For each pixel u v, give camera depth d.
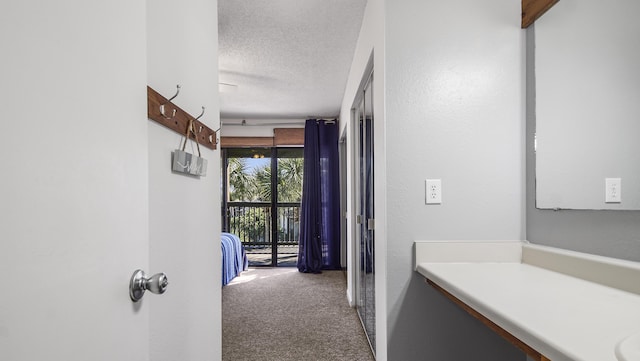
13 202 0.42
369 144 2.37
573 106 1.28
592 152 1.19
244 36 2.54
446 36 1.56
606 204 1.14
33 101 0.45
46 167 0.47
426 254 1.51
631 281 1.01
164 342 0.99
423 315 1.52
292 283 4.25
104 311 0.60
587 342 0.67
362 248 2.86
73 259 0.52
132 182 0.71
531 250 1.45
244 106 4.53
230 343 2.47
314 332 2.68
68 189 0.51
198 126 1.28
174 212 1.08
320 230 5.03
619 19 1.08
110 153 0.63
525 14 1.53
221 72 3.27
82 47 0.55
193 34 1.27
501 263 1.49
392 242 1.53
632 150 1.04
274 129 5.25
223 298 3.59
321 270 5.00
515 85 1.56
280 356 2.27
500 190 1.55
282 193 5.52
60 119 0.50
